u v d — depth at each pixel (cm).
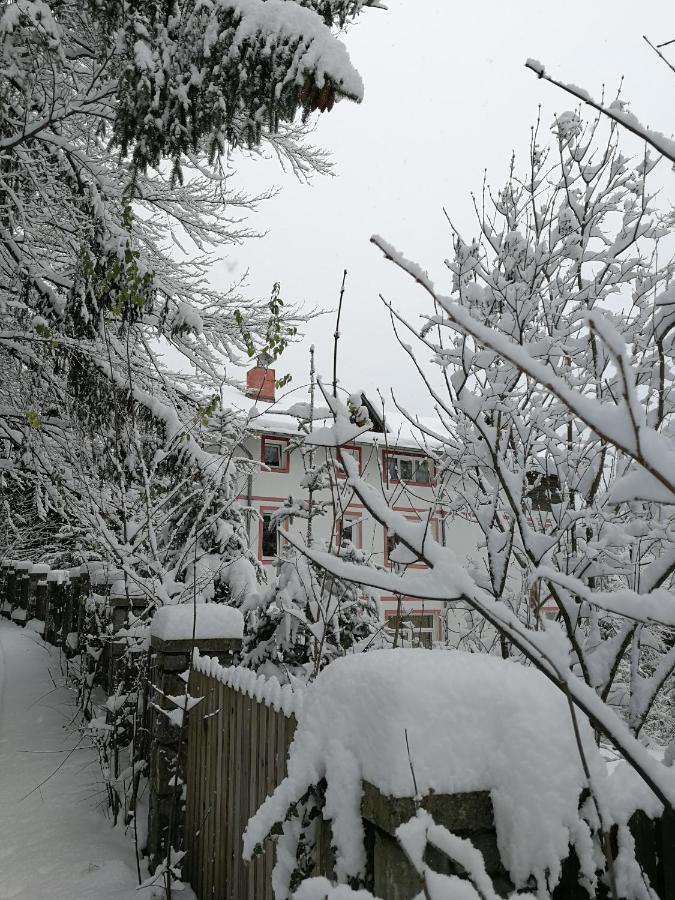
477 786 155
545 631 126
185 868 404
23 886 412
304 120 450
